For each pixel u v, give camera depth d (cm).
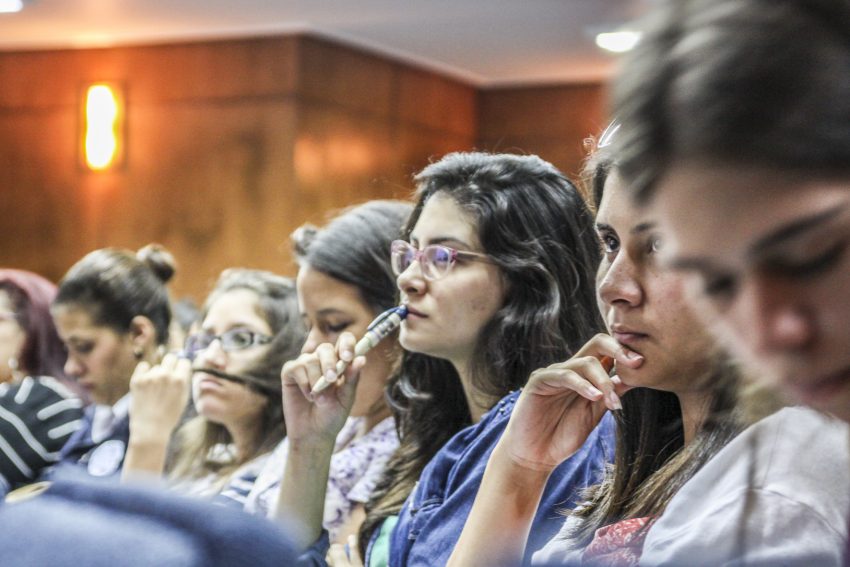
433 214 294
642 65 66
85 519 56
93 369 479
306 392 312
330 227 355
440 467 278
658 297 192
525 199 289
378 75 1151
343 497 334
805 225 65
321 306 348
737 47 62
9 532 56
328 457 315
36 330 550
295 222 1078
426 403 314
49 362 550
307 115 1088
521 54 1156
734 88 62
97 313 477
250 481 388
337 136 1114
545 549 217
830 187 64
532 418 213
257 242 1089
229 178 1098
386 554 298
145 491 57
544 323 283
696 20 64
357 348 305
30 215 1161
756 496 144
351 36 1111
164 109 1121
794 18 62
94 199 1141
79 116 1145
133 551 54
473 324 287
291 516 310
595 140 232
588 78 1231
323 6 1021
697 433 194
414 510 277
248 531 55
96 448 460
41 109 1158
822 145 62
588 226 292
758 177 64
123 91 1133
